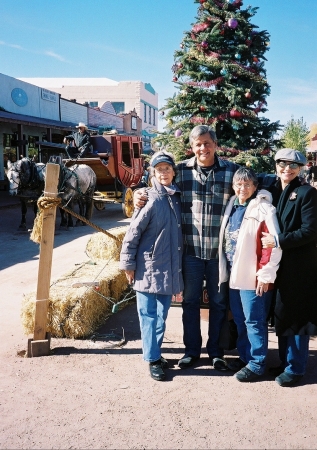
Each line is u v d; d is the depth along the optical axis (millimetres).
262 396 3188
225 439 2691
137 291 3510
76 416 2939
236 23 6219
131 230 3412
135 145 15234
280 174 3209
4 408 3037
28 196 10656
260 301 3268
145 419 2904
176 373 3576
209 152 3309
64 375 3525
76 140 12867
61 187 10391
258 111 6793
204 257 3480
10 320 4863
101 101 45125
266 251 3123
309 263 3145
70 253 8398
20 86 20219
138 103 45281
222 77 6484
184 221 3490
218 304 3596
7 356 3891
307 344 3271
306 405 3066
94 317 4594
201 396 3195
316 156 15266
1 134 19766
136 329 4582
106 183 14312
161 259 3396
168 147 6812
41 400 3139
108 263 5805
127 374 3555
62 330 4270
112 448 2609
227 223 3383
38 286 3840
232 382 3408
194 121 6672
